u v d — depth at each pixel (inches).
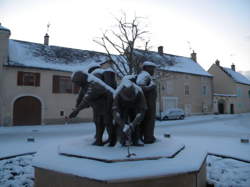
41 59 824.3
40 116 768.9
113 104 171.6
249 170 215.6
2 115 711.7
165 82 1107.3
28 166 229.6
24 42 899.4
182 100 1178.0
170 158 151.9
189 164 139.3
